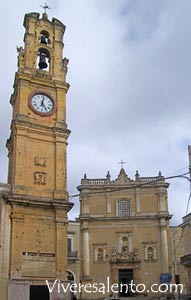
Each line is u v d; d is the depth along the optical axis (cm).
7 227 3241
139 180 6106
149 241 5762
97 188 6119
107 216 5938
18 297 3097
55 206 3428
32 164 3519
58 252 3334
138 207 5950
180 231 6081
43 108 3734
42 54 4044
